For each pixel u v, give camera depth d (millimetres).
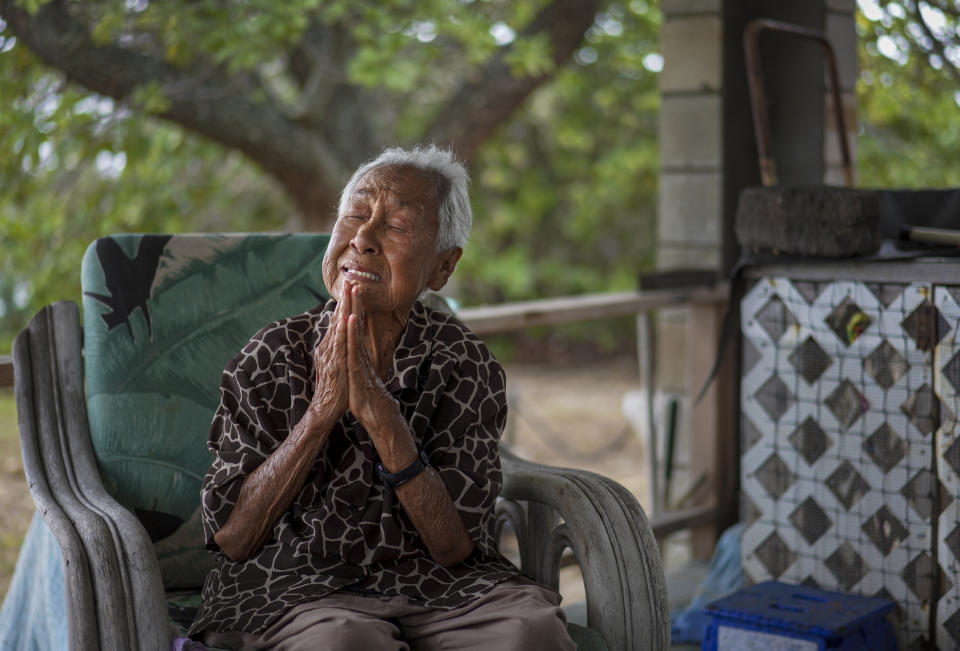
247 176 7988
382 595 1598
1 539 3193
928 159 6258
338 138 6301
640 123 9797
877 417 2414
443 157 1748
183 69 5418
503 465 1928
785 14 3629
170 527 1930
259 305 2062
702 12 3574
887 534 2418
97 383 1921
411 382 1677
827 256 2418
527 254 11195
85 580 1480
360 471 1640
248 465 1591
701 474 3547
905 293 2346
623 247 11062
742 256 2623
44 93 4676
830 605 2328
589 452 6875
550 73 6172
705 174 3623
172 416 1952
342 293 1540
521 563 1888
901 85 4969
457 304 2896
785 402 2566
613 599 1650
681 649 2758
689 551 3664
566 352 11305
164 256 2010
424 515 1584
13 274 5934
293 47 6008
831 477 2502
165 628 1510
